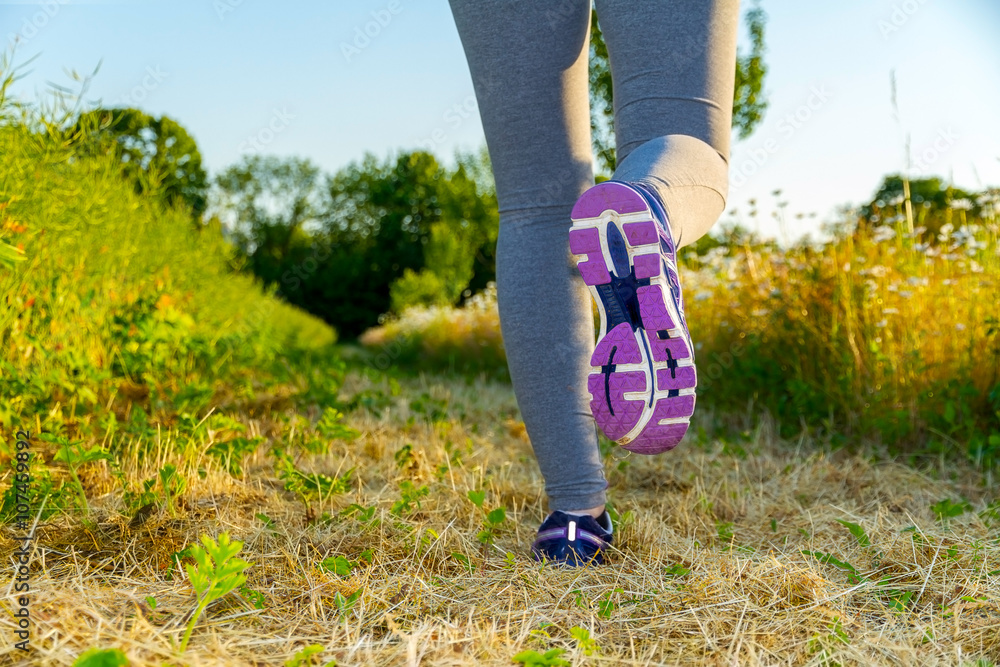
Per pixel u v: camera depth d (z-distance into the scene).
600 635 1.04
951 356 2.77
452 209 25.78
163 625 1.00
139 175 4.18
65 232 2.64
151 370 3.07
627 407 1.05
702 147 1.14
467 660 0.91
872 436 2.75
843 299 3.05
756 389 3.33
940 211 4.21
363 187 32.75
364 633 1.03
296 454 2.36
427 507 1.74
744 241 3.95
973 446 2.38
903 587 1.23
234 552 0.96
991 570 1.27
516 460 2.52
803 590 1.17
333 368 4.67
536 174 1.33
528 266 1.35
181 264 4.72
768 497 2.03
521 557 1.43
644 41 1.18
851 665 0.95
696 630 1.06
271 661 0.91
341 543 1.44
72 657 0.84
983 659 0.92
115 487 1.75
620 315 1.05
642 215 0.99
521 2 1.26
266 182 31.25
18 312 2.33
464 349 8.12
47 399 2.26
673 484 2.13
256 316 5.88
